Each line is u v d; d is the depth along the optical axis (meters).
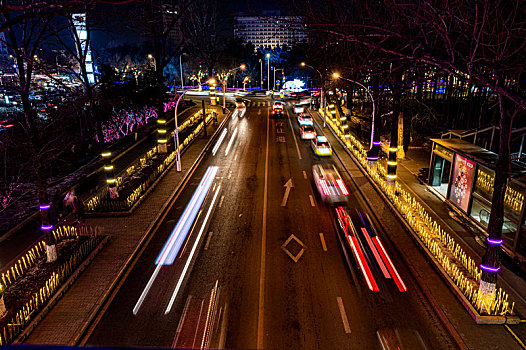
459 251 15.79
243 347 10.56
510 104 10.45
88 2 6.04
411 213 19.59
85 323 11.52
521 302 12.51
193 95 79.44
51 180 24.81
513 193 15.91
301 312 12.14
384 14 10.08
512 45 9.04
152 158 30.97
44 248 16.38
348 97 44.81
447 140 22.73
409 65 12.61
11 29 12.55
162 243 17.06
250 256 15.77
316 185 24.80
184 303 12.66
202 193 23.66
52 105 25.22
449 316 11.81
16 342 10.53
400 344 10.76
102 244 16.45
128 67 73.88
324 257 15.62
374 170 26.14
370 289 13.40
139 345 10.73
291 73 90.75
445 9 7.13
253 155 33.03
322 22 8.11
